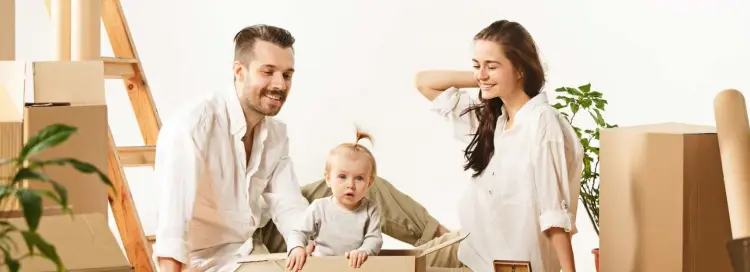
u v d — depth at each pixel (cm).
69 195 223
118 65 326
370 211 274
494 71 280
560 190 274
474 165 294
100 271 166
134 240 292
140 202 482
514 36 280
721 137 240
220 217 284
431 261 303
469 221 294
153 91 488
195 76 483
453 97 302
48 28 464
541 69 284
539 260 282
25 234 121
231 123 283
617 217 265
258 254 270
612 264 268
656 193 254
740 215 225
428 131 445
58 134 124
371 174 272
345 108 460
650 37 397
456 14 438
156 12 488
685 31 389
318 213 272
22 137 219
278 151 298
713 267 254
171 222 270
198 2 482
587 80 411
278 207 295
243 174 286
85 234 175
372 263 243
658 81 396
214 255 285
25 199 116
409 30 448
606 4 405
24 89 238
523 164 280
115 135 489
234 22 476
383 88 453
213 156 280
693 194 250
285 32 287
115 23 335
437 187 444
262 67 279
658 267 255
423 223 319
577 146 281
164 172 275
